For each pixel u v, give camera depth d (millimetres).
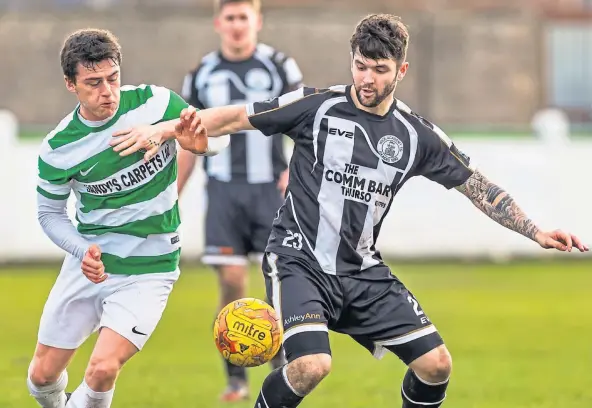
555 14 61844
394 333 14328
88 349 26125
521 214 14633
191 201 41375
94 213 14812
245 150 21719
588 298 35219
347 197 14398
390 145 14445
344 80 59906
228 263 21500
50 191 14719
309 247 14422
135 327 14438
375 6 64500
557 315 31625
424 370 14219
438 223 43000
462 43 60719
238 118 14586
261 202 21766
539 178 42938
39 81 58625
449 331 28531
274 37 59594
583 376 22422
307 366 13469
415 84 60531
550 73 61500
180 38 59219
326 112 14500
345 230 14391
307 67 59625
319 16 60000
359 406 19109
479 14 61281
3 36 58531
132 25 59031
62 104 58719
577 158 43094
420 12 61406
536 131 43344
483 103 60812
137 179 14586
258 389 21484
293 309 13859
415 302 14562
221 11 22297
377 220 14633
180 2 62969
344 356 25297
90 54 13664
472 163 14914
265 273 14641
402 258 42844
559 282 38844
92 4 61781
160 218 14852
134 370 23031
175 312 31625
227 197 21641
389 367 23672
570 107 61406
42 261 41094
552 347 26156
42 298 33781
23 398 19812
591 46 61594
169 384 21438
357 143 14398
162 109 14641
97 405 14328
